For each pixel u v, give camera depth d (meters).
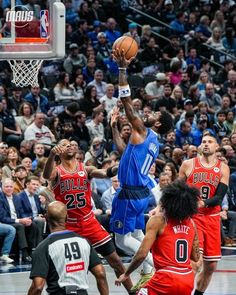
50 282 8.56
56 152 11.36
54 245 8.58
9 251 16.02
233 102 25.11
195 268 10.60
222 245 18.67
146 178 11.86
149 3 29.30
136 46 11.45
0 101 20.30
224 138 20.58
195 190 9.33
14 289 13.34
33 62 13.08
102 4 28.12
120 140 12.44
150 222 9.28
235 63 27.33
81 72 23.42
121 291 13.27
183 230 9.30
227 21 29.61
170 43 26.84
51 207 8.74
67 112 20.98
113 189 17.36
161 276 9.20
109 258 11.91
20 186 16.80
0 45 12.80
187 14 29.80
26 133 19.38
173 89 24.41
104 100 22.39
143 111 20.86
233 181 19.09
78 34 25.47
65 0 26.50
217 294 13.02
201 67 27.17
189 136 21.41
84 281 8.65
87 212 11.88
